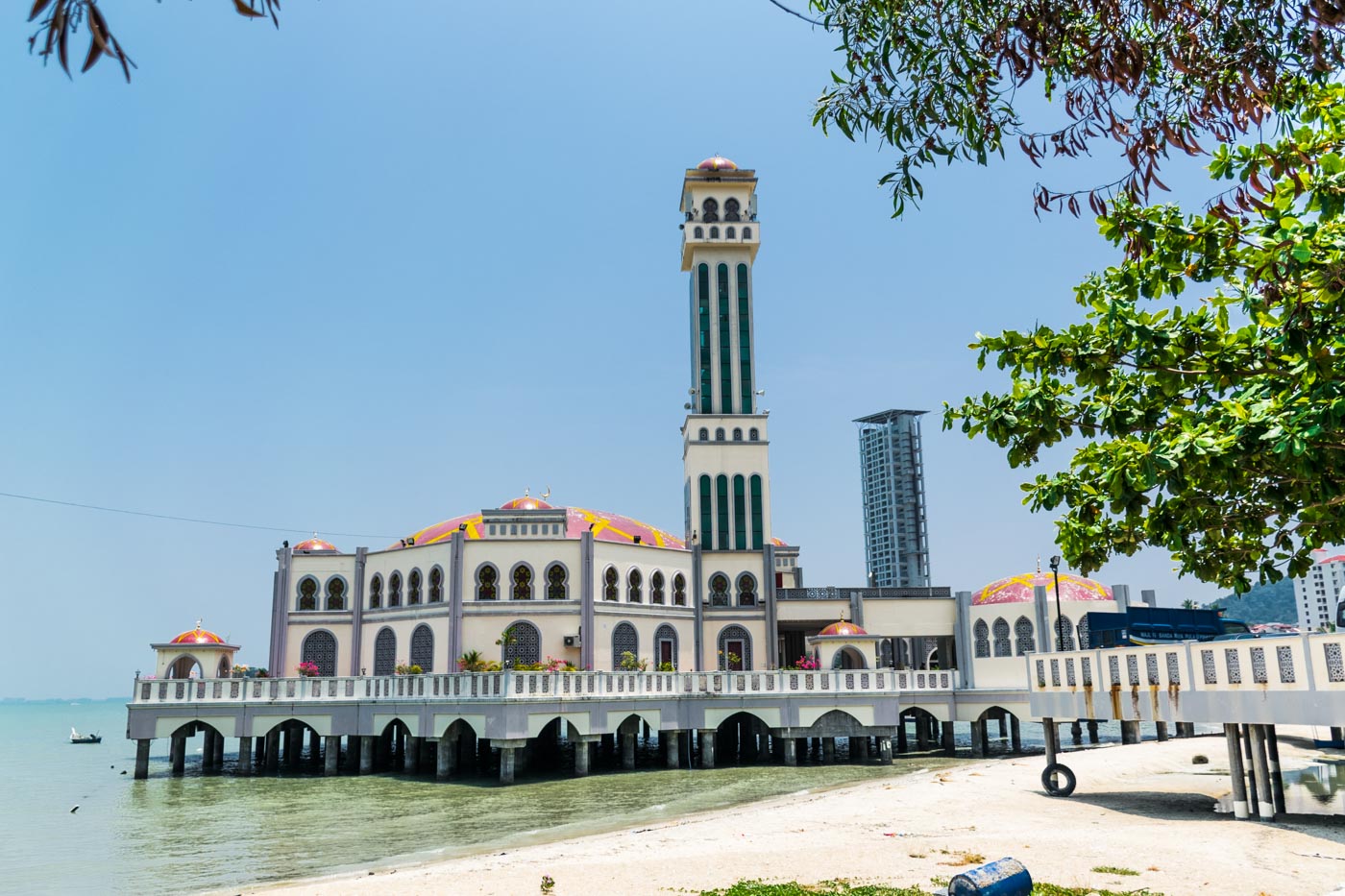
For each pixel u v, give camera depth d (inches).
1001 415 514.9
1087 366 488.7
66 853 1145.4
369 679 1985.7
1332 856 797.9
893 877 753.0
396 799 1557.6
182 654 2220.7
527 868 856.3
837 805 1259.2
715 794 1542.8
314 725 1962.4
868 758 2069.4
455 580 2365.9
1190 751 1706.4
